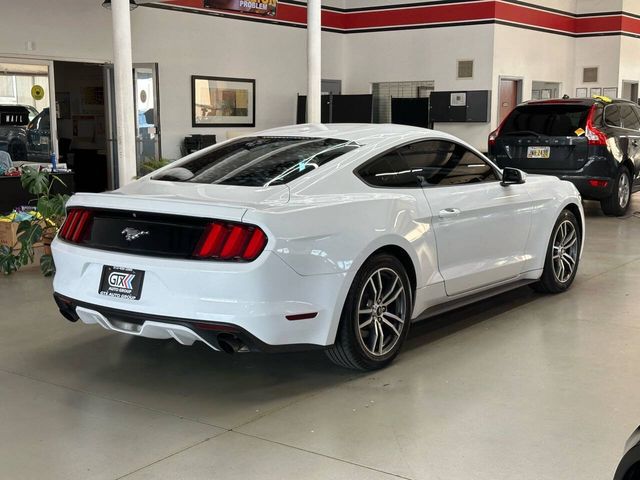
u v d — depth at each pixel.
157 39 11.96
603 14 16.38
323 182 3.92
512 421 3.41
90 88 13.41
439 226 4.43
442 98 14.15
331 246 3.69
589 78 16.73
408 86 15.10
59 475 2.90
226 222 3.48
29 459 3.04
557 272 5.75
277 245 3.45
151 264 3.57
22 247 6.29
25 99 10.45
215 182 4.04
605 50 16.47
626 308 5.40
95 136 13.49
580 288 6.04
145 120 11.58
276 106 14.23
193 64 12.56
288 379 3.98
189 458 3.04
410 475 2.90
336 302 3.73
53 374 4.05
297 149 4.31
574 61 16.86
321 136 4.49
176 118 12.42
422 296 4.35
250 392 3.80
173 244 3.59
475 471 2.93
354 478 2.88
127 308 3.62
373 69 15.40
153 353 4.42
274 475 2.90
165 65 12.14
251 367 4.18
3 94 10.17
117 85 6.94
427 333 4.81
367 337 4.05
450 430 3.31
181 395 3.75
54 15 10.59
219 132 13.19
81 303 3.80
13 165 9.76
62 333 4.80
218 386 3.88
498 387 3.84
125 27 6.86
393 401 3.65
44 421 3.43
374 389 3.82
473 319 5.13
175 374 4.06
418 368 4.13
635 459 2.07
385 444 3.17
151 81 11.49
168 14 12.06
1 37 10.02
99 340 4.66
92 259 3.77
